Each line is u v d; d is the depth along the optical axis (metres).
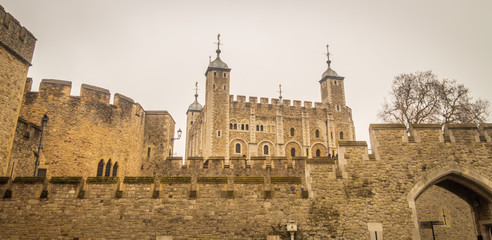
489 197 13.16
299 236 12.62
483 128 13.71
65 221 12.47
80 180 12.85
